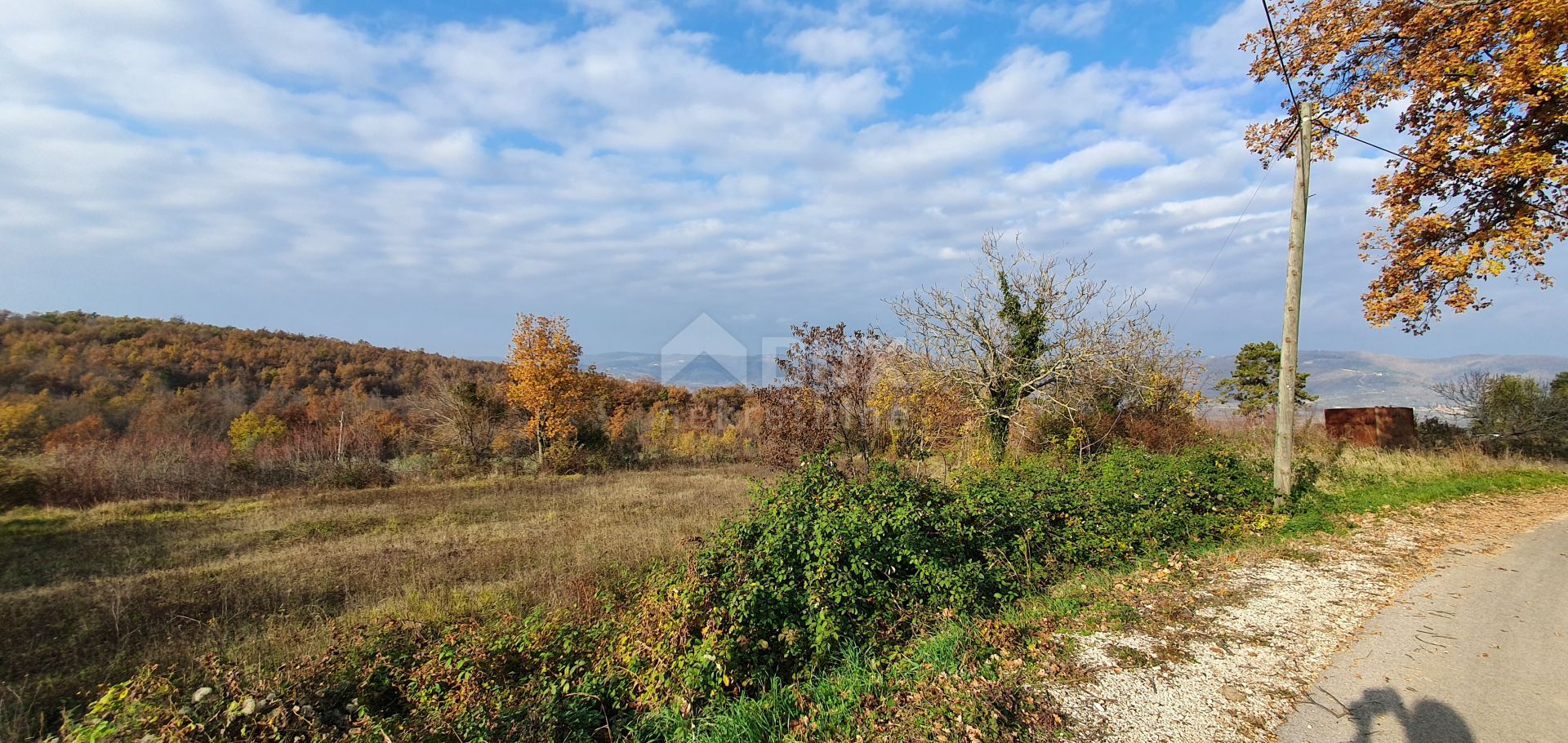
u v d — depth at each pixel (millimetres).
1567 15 10109
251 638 8234
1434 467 13969
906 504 7844
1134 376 18500
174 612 9477
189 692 5504
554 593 9375
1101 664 4746
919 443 17062
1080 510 9070
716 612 5480
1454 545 7832
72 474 20375
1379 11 12594
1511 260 11664
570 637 6574
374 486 24047
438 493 21703
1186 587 6484
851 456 13281
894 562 6941
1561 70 10109
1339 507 10023
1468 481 12461
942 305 18125
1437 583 6324
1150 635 5254
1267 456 15117
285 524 16156
